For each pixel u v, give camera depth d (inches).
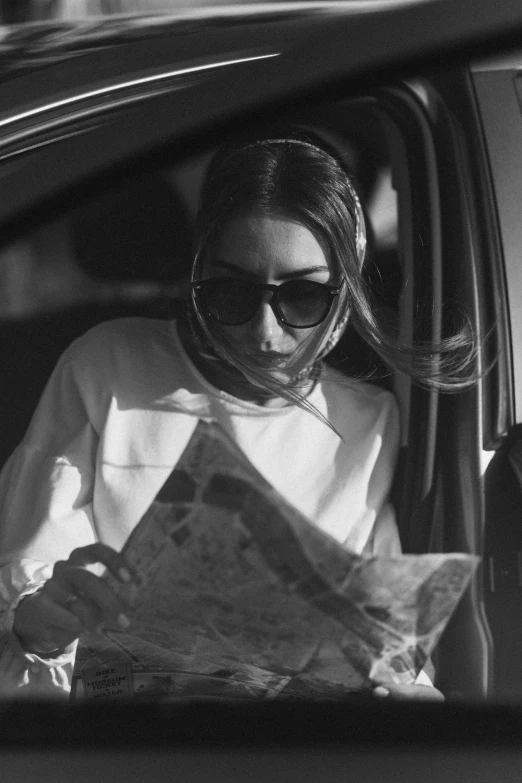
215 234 73.9
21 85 72.1
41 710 52.2
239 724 51.3
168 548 64.7
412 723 51.3
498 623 79.2
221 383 81.5
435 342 82.1
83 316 121.0
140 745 50.5
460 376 81.5
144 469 80.0
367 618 61.7
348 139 86.3
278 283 73.9
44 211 59.1
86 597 66.6
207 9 89.6
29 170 59.9
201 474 65.4
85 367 83.0
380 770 49.3
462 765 49.5
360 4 87.0
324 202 72.9
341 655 63.4
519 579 79.8
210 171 74.8
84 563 66.6
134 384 81.9
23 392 110.5
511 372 81.1
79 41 80.3
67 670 76.0
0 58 78.1
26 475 82.1
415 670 63.7
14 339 114.3
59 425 83.3
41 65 74.7
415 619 61.6
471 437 81.5
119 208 121.0
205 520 64.3
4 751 50.6
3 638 73.1
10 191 59.3
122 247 123.6
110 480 79.9
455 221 82.0
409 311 84.0
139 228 122.6
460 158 81.4
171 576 64.2
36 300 142.7
